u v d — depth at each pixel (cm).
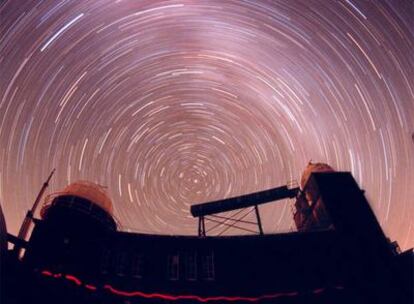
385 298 1565
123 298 1489
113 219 2003
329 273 1655
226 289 1570
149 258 1653
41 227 1703
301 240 1788
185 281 1585
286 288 1588
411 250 1706
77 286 1477
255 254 1719
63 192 1978
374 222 1892
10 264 1369
